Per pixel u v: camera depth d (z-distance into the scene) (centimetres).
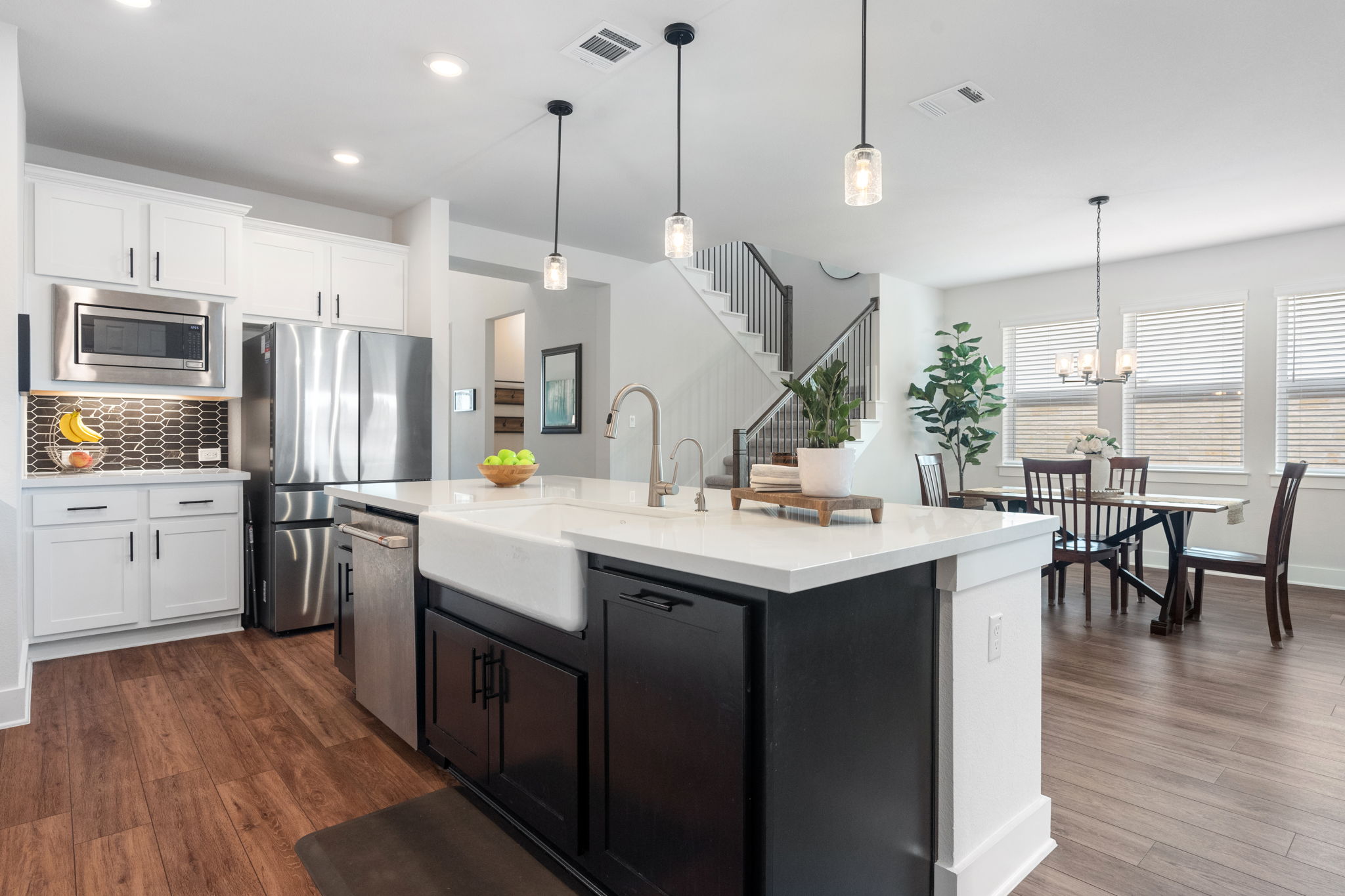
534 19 260
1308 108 325
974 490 510
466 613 218
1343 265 504
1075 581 548
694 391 643
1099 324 576
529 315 681
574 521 221
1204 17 255
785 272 820
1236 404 551
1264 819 207
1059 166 395
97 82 309
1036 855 191
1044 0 246
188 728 268
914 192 436
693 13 255
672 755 145
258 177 418
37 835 197
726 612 132
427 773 235
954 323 728
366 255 452
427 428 442
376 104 327
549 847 189
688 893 142
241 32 270
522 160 391
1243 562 385
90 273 348
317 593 400
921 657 165
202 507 383
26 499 332
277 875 180
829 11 253
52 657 348
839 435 194
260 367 400
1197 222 497
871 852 152
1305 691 309
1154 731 267
